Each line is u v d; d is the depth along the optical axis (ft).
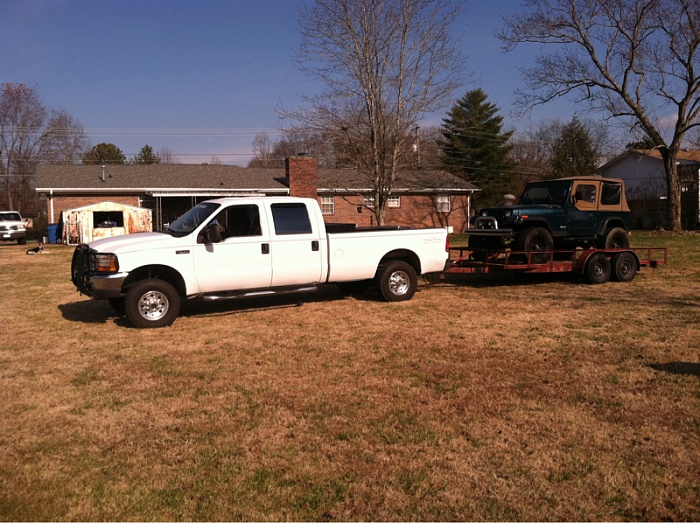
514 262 39.81
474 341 24.23
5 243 98.37
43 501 11.62
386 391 18.04
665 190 123.65
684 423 15.24
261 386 18.63
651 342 23.56
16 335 25.93
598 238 43.83
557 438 14.40
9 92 166.50
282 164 221.87
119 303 29.81
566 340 24.18
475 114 159.84
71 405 16.99
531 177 185.68
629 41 95.86
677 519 10.90
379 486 12.16
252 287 29.19
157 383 19.02
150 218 91.09
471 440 14.33
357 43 79.20
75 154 177.58
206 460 13.35
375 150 82.07
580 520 10.90
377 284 33.37
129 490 12.02
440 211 114.62
